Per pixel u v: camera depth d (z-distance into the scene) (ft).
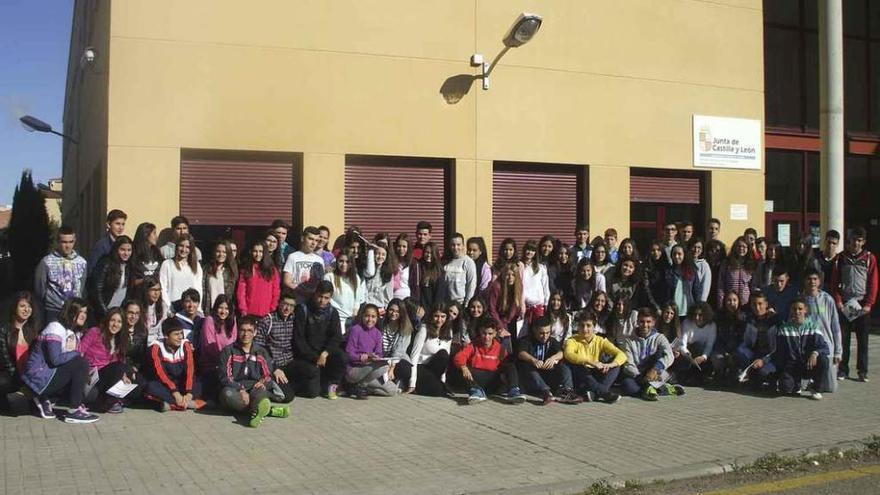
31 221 98.27
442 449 21.67
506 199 40.83
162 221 33.65
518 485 18.35
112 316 25.35
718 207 45.44
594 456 21.06
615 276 33.04
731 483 19.17
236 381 25.46
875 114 58.13
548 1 41.09
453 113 38.88
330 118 36.52
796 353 30.01
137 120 33.40
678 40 44.47
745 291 33.50
